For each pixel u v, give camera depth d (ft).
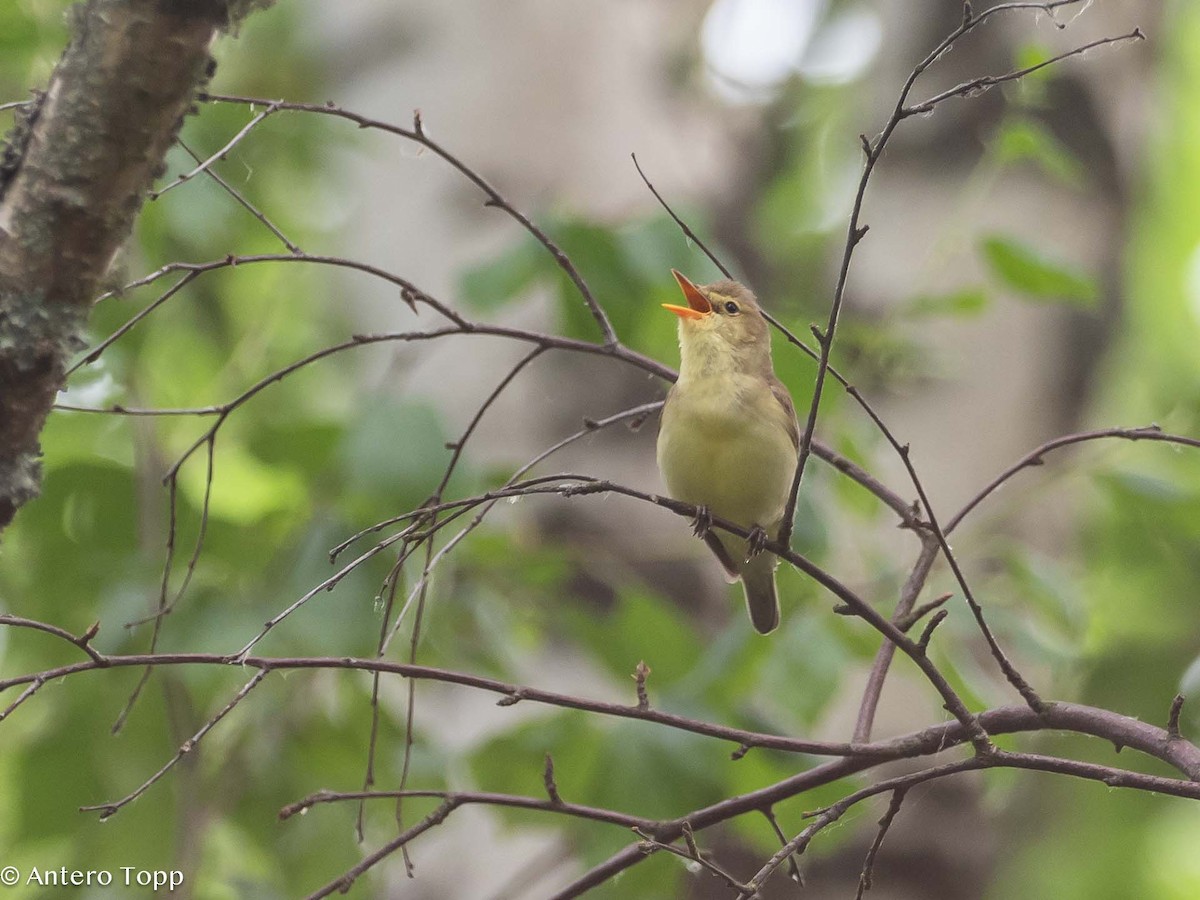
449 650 31.14
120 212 16.69
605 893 28.43
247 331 41.91
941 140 38.81
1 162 16.67
